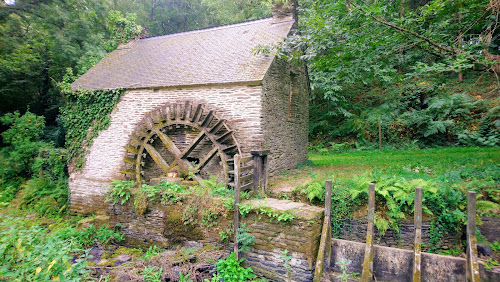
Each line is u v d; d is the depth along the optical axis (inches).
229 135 344.5
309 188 286.5
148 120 386.0
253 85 343.0
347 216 272.5
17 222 223.9
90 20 706.8
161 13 1101.7
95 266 274.5
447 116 619.8
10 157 583.2
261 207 250.8
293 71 450.6
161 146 408.8
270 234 247.3
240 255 259.4
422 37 305.1
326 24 330.6
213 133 350.3
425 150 545.6
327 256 245.1
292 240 237.5
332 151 651.5
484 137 539.8
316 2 381.7
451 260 211.8
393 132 645.3
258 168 299.7
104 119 424.8
